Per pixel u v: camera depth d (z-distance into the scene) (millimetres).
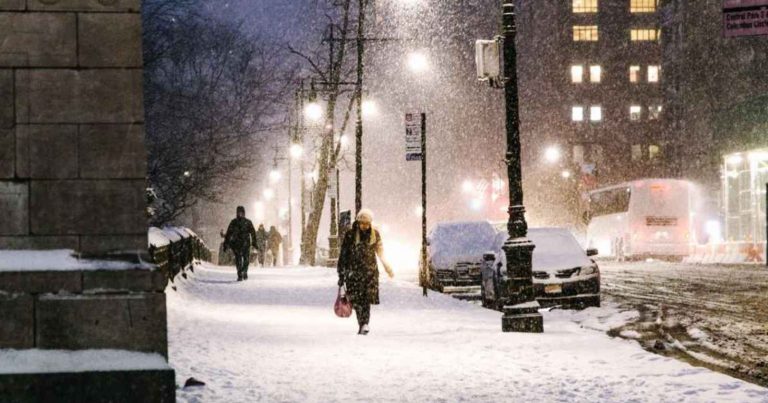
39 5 13938
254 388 16984
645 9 183500
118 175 14016
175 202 74562
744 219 91250
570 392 17016
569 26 183500
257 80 85938
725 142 94750
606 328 30688
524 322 27953
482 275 43594
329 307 37062
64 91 13953
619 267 75500
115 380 13438
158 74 75188
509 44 29281
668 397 16453
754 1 45062
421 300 41594
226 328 27656
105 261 13812
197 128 75625
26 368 13281
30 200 13781
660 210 95188
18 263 13555
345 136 90625
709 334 28234
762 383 19688
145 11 70938
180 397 15805
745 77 140125
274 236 96250
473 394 16750
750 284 49594
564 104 182750
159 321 13766
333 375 18734
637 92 182625
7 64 13828
